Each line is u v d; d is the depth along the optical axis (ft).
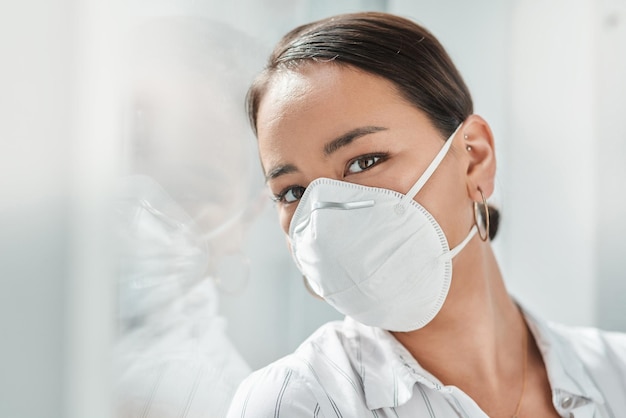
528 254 6.16
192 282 4.55
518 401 3.57
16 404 3.51
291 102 3.19
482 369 3.49
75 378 3.79
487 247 3.70
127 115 4.28
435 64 3.40
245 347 5.43
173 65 4.47
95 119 3.88
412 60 3.30
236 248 4.88
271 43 5.40
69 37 3.73
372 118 3.16
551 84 6.07
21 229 3.55
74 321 3.79
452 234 3.35
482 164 3.52
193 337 4.53
